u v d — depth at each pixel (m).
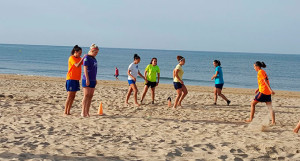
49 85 17.50
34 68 46.34
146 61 86.94
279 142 6.08
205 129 7.32
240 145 5.79
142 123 7.87
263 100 8.66
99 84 21.73
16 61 62.69
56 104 10.75
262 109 11.79
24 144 5.35
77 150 5.11
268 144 5.79
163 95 14.83
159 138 6.27
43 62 63.81
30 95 12.67
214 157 5.00
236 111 11.02
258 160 4.95
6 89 14.57
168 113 10.00
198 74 48.62
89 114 9.02
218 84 12.48
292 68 75.81
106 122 7.79
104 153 5.00
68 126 7.05
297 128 7.32
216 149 5.53
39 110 9.21
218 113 10.43
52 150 5.03
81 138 6.00
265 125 8.30
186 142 5.95
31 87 15.99
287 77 48.88
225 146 5.65
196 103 12.78
